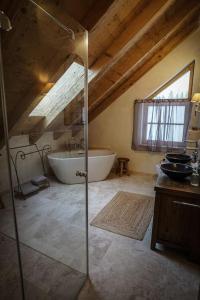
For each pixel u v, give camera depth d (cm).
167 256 195
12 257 152
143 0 208
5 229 156
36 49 153
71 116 220
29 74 156
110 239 220
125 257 193
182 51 377
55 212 205
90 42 220
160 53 378
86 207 185
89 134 496
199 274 174
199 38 362
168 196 186
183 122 395
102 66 262
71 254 182
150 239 221
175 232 191
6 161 139
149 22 232
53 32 153
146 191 353
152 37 287
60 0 149
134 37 244
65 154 230
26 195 174
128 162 470
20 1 122
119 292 156
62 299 148
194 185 190
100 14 175
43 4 137
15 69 138
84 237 192
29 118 172
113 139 476
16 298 139
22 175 167
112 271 176
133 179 416
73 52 178
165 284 164
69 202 216
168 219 191
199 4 267
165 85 407
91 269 178
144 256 195
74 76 200
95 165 388
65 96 207
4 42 126
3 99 123
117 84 393
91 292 156
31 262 160
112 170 474
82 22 181
